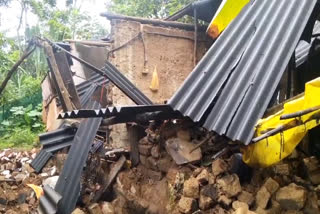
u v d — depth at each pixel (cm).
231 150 384
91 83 859
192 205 367
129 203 488
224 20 441
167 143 429
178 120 438
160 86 772
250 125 316
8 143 1155
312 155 426
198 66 371
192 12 809
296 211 316
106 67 585
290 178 356
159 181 470
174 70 787
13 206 600
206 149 410
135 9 1266
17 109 1446
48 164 712
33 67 1914
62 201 507
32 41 614
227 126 323
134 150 529
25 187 643
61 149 643
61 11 1805
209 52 379
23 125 1391
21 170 746
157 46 775
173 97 351
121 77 589
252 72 347
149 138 491
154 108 366
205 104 343
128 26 755
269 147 315
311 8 363
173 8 1141
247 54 362
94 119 537
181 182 402
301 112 246
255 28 381
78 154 534
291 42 349
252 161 338
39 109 1455
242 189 355
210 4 750
